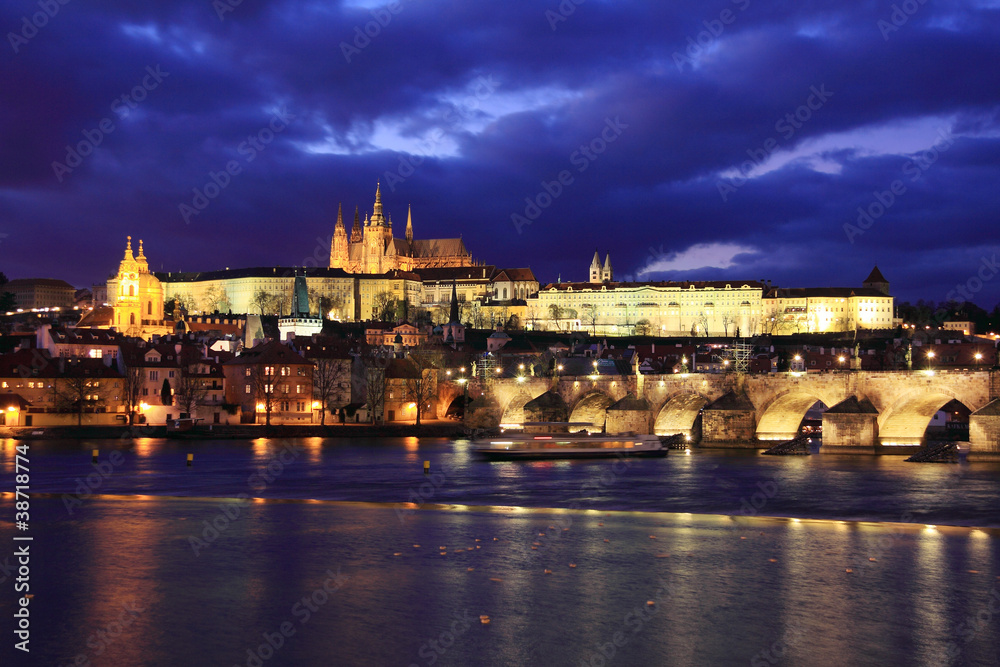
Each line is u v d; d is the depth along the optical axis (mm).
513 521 109375
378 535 100062
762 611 72250
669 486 141500
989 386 172750
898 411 190500
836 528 105312
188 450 197750
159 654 63312
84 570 83750
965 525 107188
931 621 69938
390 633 67375
